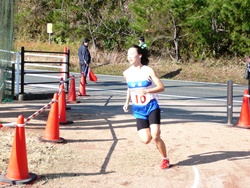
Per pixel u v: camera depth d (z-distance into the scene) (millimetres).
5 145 7672
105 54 29344
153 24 27312
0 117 10281
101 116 11008
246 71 13336
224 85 20703
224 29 27328
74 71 26234
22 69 13789
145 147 8133
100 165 7016
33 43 33375
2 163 6746
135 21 28469
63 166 6883
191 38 27250
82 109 12219
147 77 6539
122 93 16359
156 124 6664
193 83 21438
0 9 9289
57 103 8250
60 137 8391
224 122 10797
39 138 8281
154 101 6699
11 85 11352
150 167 6977
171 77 24547
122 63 28656
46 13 35594
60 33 34000
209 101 14844
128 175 6562
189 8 25781
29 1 36312
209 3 25547
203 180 6383
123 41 31594
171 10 26453
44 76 21391
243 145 8445
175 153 7793
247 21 25250
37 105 12617
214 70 25328
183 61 28062
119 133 9156
